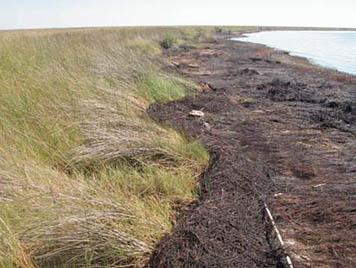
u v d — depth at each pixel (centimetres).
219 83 1268
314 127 718
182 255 318
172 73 1271
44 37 1334
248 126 726
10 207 354
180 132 659
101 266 309
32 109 593
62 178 421
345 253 328
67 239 317
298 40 4916
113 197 382
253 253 330
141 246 326
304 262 318
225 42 3938
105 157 499
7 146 468
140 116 707
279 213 399
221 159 521
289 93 1054
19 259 306
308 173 504
